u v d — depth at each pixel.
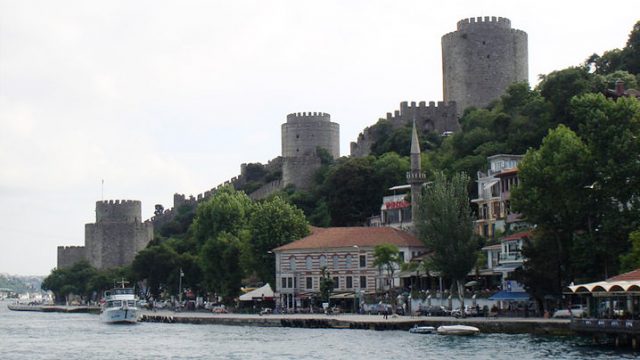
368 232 176.38
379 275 169.38
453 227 139.00
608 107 123.31
